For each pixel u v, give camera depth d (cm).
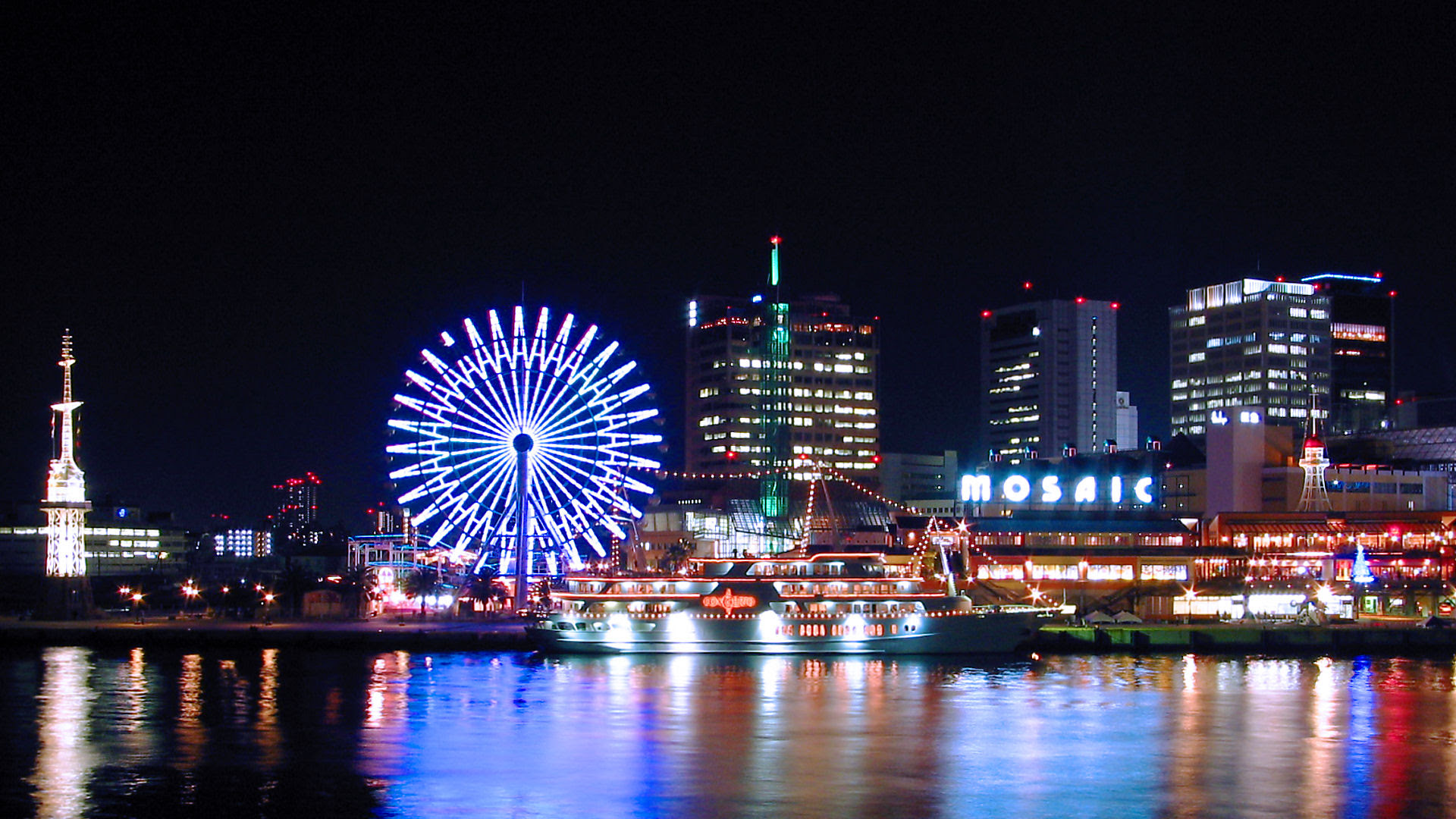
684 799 11069
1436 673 19400
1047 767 12306
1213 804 11019
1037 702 16075
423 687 17062
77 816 10544
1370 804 11044
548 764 12350
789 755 12775
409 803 10919
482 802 10950
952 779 11825
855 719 14762
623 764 12362
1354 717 15088
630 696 16350
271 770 12050
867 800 11075
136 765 12225
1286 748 13250
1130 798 11200
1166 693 16975
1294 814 10731
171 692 16512
